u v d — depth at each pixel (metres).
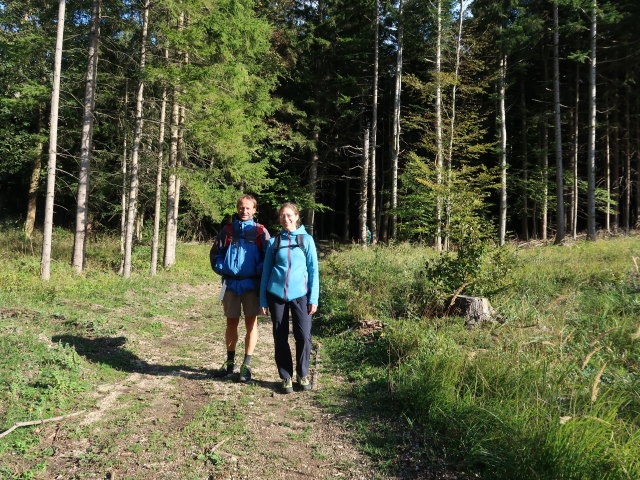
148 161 13.15
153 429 2.90
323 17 19.97
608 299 5.51
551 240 19.03
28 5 13.55
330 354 5.09
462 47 17.88
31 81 11.20
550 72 22.42
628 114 21.53
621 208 26.20
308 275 3.90
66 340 4.71
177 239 21.25
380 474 2.41
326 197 29.47
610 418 2.42
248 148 13.64
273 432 2.96
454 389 3.22
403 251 12.62
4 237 14.54
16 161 17.28
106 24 11.16
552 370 3.23
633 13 17.00
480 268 6.27
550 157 24.58
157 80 10.77
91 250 15.03
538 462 2.23
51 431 2.79
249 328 4.07
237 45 11.08
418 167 16.41
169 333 6.03
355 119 21.77
